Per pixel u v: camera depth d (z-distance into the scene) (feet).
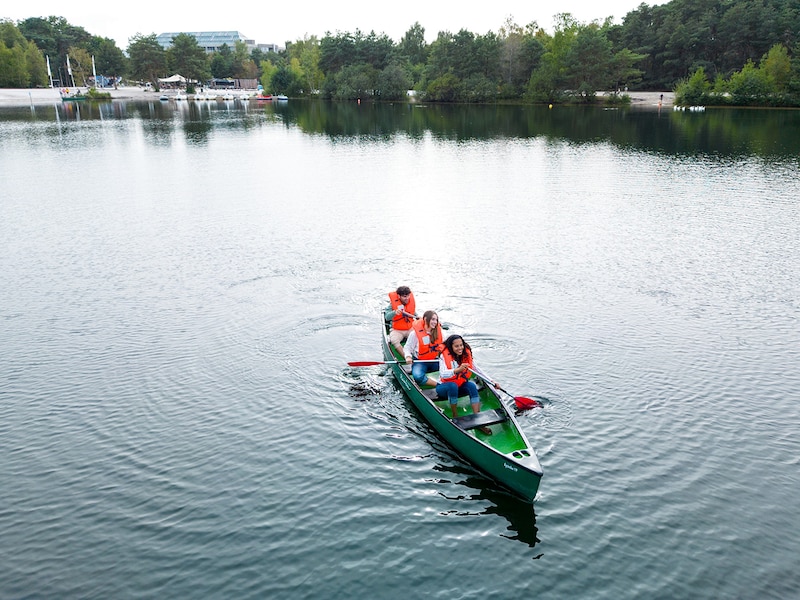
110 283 59.82
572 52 314.96
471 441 31.96
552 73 323.78
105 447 34.65
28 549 27.43
